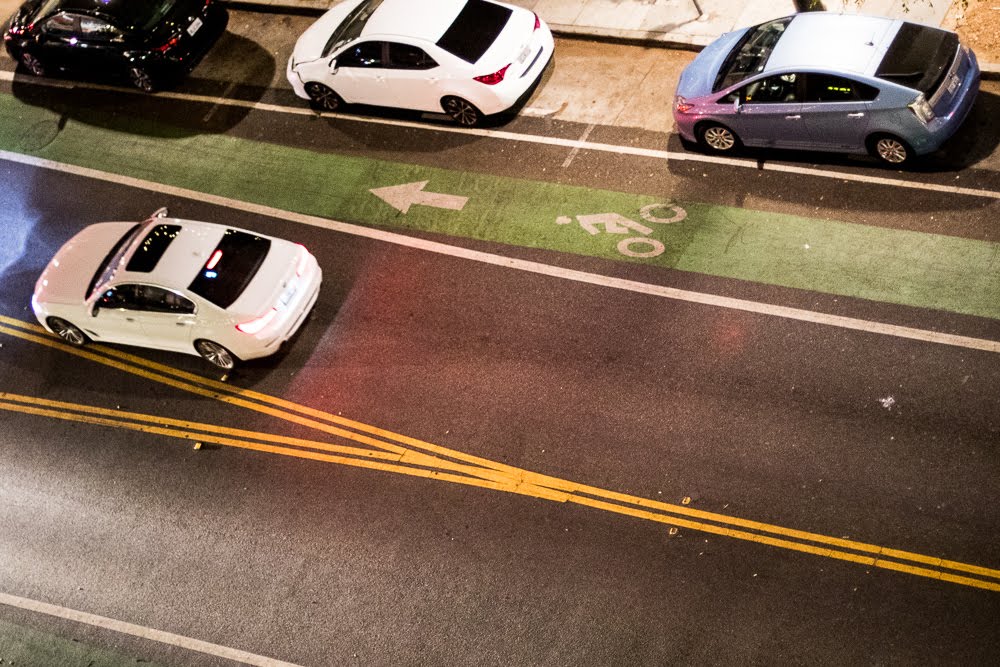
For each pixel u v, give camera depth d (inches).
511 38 593.3
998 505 411.2
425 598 435.8
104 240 563.5
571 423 473.1
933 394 445.7
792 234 519.5
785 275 503.5
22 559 485.7
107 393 538.9
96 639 453.4
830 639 394.6
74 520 493.7
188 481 494.9
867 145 522.3
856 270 496.7
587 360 492.7
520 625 420.8
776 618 402.9
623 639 409.7
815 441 442.9
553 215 561.9
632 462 455.5
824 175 539.2
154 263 517.3
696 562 422.0
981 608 389.7
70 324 551.5
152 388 535.5
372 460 482.6
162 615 454.9
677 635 406.3
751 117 535.2
